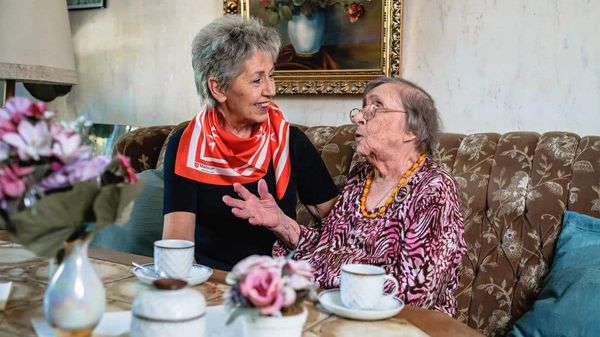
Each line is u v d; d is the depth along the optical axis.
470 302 1.88
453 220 1.49
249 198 1.60
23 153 0.84
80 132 0.94
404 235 1.52
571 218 1.79
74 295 0.91
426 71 2.49
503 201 1.92
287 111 2.79
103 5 3.26
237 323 1.05
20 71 2.70
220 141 1.84
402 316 1.15
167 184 1.83
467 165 2.03
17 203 0.86
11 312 1.09
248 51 1.75
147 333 0.88
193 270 1.37
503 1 2.33
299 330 0.93
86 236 0.92
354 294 1.13
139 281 1.30
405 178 1.60
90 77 3.36
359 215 1.66
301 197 1.98
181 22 3.07
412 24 2.51
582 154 1.87
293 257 1.71
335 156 2.25
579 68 2.22
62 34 2.87
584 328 1.52
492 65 2.37
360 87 2.59
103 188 0.87
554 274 1.72
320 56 2.66
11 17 2.67
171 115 3.14
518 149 1.98
